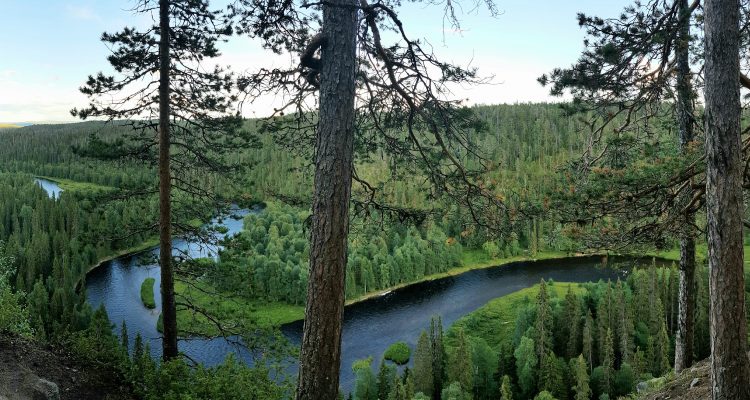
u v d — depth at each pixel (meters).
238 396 9.74
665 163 9.21
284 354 12.34
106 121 10.94
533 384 39.25
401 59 7.18
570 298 45.44
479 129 7.50
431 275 73.12
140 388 9.54
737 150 5.77
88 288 62.12
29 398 7.83
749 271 42.97
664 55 9.50
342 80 5.95
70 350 10.20
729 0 5.66
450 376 39.06
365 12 6.34
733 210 5.80
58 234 70.44
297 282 58.62
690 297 11.63
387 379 36.97
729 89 5.71
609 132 10.79
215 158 12.18
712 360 6.20
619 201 9.74
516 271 73.19
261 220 85.50
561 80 9.95
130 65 10.55
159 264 11.82
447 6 6.38
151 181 12.20
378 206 8.19
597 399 38.34
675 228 9.70
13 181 122.88
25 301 50.59
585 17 9.55
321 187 5.99
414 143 7.90
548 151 118.31
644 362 37.97
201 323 12.55
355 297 64.44
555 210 9.67
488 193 7.65
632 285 57.72
